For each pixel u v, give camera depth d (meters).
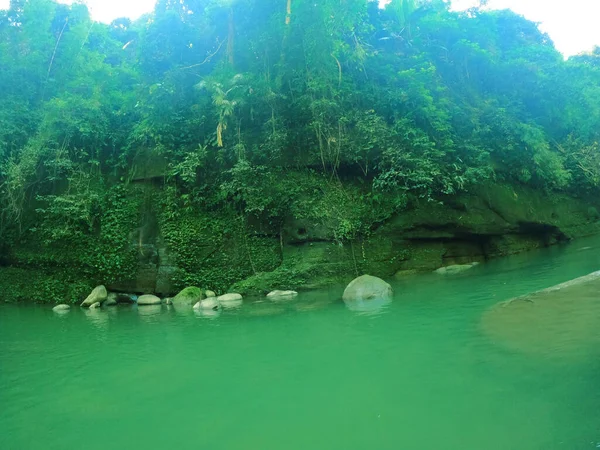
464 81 17.25
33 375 4.87
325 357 4.68
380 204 11.99
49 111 13.20
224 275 11.23
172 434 3.16
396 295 8.36
